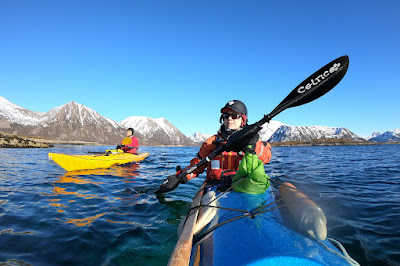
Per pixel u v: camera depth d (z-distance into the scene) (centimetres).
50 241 279
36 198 476
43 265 228
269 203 207
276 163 1252
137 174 802
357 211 379
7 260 235
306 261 136
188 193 523
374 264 226
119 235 297
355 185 596
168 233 305
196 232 193
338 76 276
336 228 309
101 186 594
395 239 273
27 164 1108
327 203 425
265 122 253
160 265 232
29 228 318
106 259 242
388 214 362
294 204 189
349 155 2153
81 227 322
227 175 293
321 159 1589
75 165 857
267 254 140
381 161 1397
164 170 924
